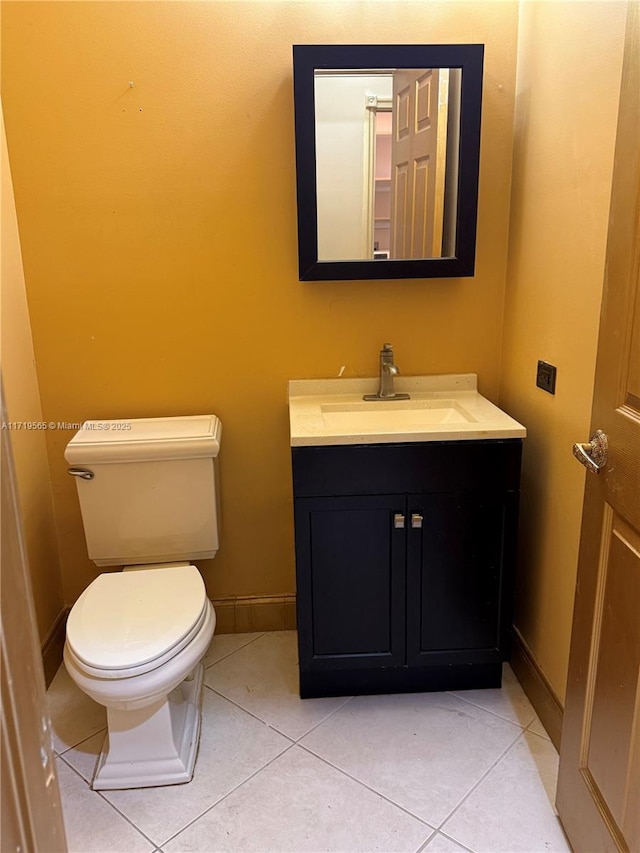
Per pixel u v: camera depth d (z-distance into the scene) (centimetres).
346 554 188
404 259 201
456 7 190
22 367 198
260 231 203
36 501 206
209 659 223
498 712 195
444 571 190
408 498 183
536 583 195
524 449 201
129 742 172
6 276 188
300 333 213
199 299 207
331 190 194
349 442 177
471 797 165
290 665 220
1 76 185
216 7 186
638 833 116
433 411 212
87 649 156
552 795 165
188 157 196
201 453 196
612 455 125
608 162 145
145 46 187
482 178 204
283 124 195
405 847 152
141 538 204
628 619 120
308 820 159
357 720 193
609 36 143
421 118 191
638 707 117
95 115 190
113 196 197
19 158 191
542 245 183
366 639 196
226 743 185
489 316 216
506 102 198
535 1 182
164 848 153
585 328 159
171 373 213
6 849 56
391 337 215
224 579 234
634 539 118
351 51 184
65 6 182
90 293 204
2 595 57
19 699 60
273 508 228
